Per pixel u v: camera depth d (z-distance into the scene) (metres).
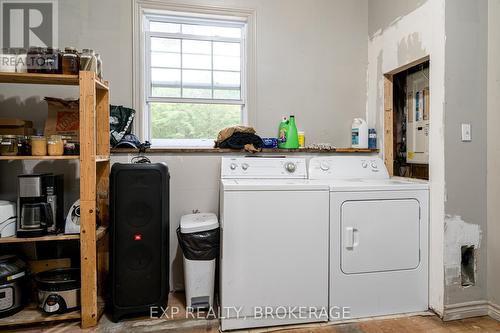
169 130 2.61
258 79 2.59
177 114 2.62
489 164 2.01
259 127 2.60
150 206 1.93
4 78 1.87
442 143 1.95
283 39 2.63
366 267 1.98
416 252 2.05
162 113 2.60
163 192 1.98
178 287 2.41
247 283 1.86
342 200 1.94
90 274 1.85
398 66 2.36
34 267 2.13
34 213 1.86
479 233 2.02
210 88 2.64
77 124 2.21
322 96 2.70
